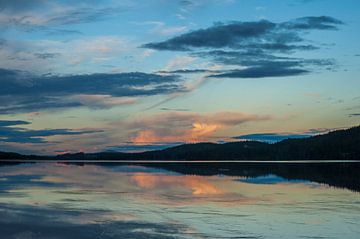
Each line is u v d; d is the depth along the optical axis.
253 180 46.81
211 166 97.50
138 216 22.36
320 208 25.05
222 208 25.11
